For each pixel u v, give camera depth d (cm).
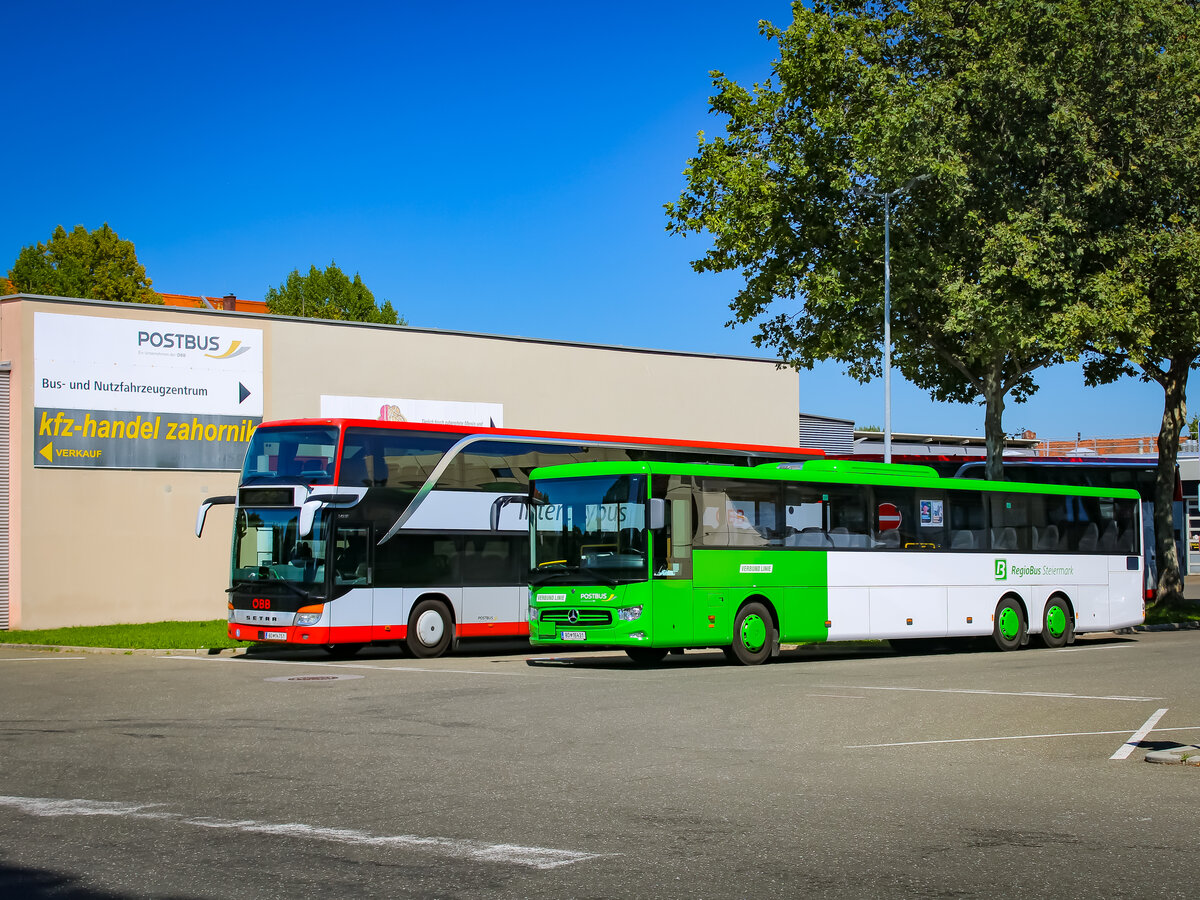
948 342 3084
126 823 771
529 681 1742
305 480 2225
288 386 3120
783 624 2142
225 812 809
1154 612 3362
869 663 2136
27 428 2788
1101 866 675
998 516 2478
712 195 2942
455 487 2372
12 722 1284
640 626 1977
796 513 2184
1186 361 3319
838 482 2253
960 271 2727
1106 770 999
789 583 2155
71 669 1970
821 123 2706
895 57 2816
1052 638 2553
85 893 607
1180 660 2119
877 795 882
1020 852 706
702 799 862
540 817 796
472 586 2372
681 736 1179
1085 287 2662
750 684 1691
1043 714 1355
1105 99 2694
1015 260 2612
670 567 2006
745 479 2125
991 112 2658
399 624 2264
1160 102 2705
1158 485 3428
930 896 612
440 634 2319
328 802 845
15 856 683
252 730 1218
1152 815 818
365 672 1911
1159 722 1293
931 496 2380
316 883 627
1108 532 2675
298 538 2200
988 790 906
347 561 2212
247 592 2222
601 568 2017
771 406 4075
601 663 2156
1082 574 2611
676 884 629
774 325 3038
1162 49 2753
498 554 2419
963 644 2673
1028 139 2606
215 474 3017
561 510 2075
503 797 866
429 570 2316
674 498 2028
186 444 2978
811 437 5134
